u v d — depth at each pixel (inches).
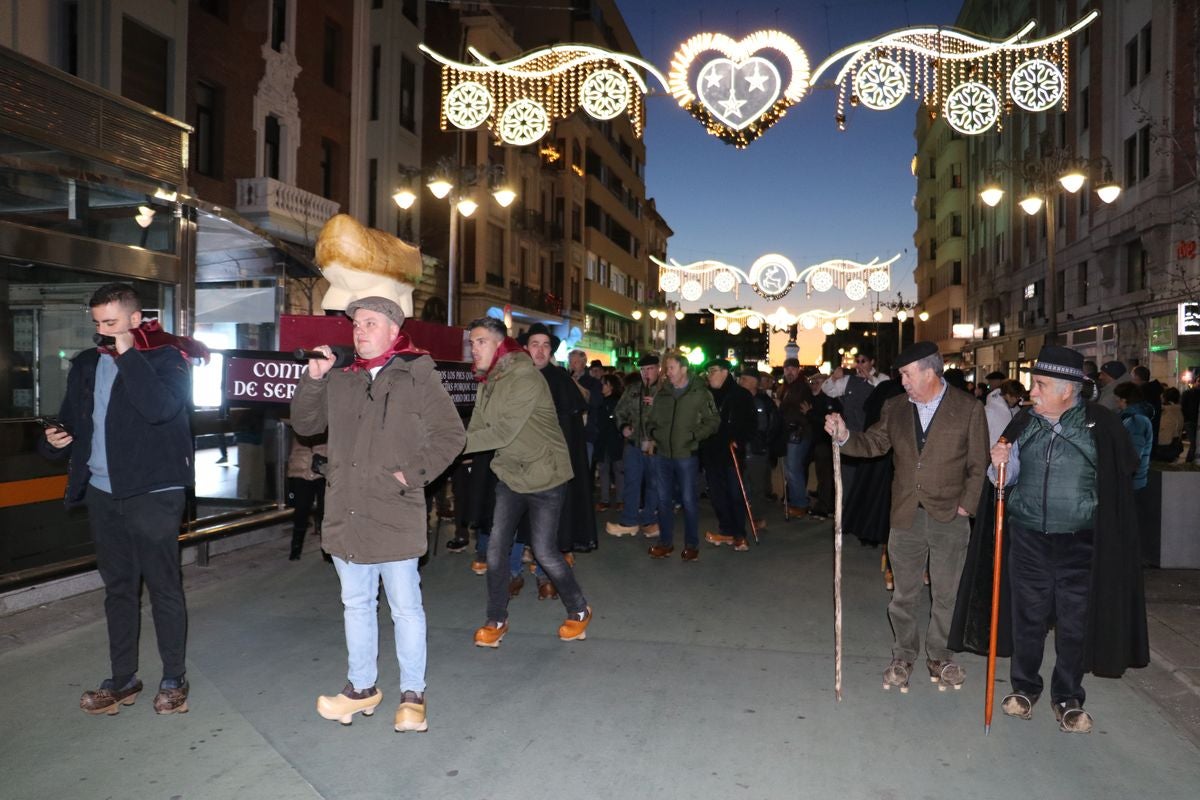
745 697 187.2
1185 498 310.2
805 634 235.6
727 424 353.4
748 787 145.9
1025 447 174.6
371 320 166.1
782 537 385.7
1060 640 173.9
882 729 171.0
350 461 164.4
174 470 172.1
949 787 146.8
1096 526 169.9
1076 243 1231.5
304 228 809.5
